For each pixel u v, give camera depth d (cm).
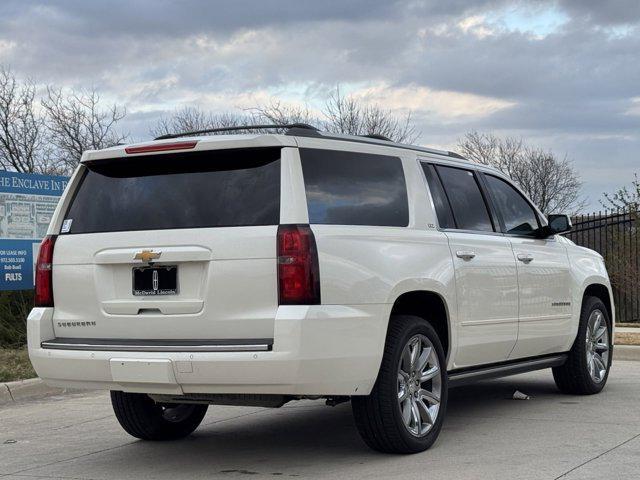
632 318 1672
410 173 651
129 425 677
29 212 1199
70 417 832
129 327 571
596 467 546
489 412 768
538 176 4447
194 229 554
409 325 598
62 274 600
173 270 557
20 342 1215
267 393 531
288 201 542
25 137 2189
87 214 605
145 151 585
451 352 652
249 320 532
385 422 578
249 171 563
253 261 534
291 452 634
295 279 525
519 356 753
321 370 529
